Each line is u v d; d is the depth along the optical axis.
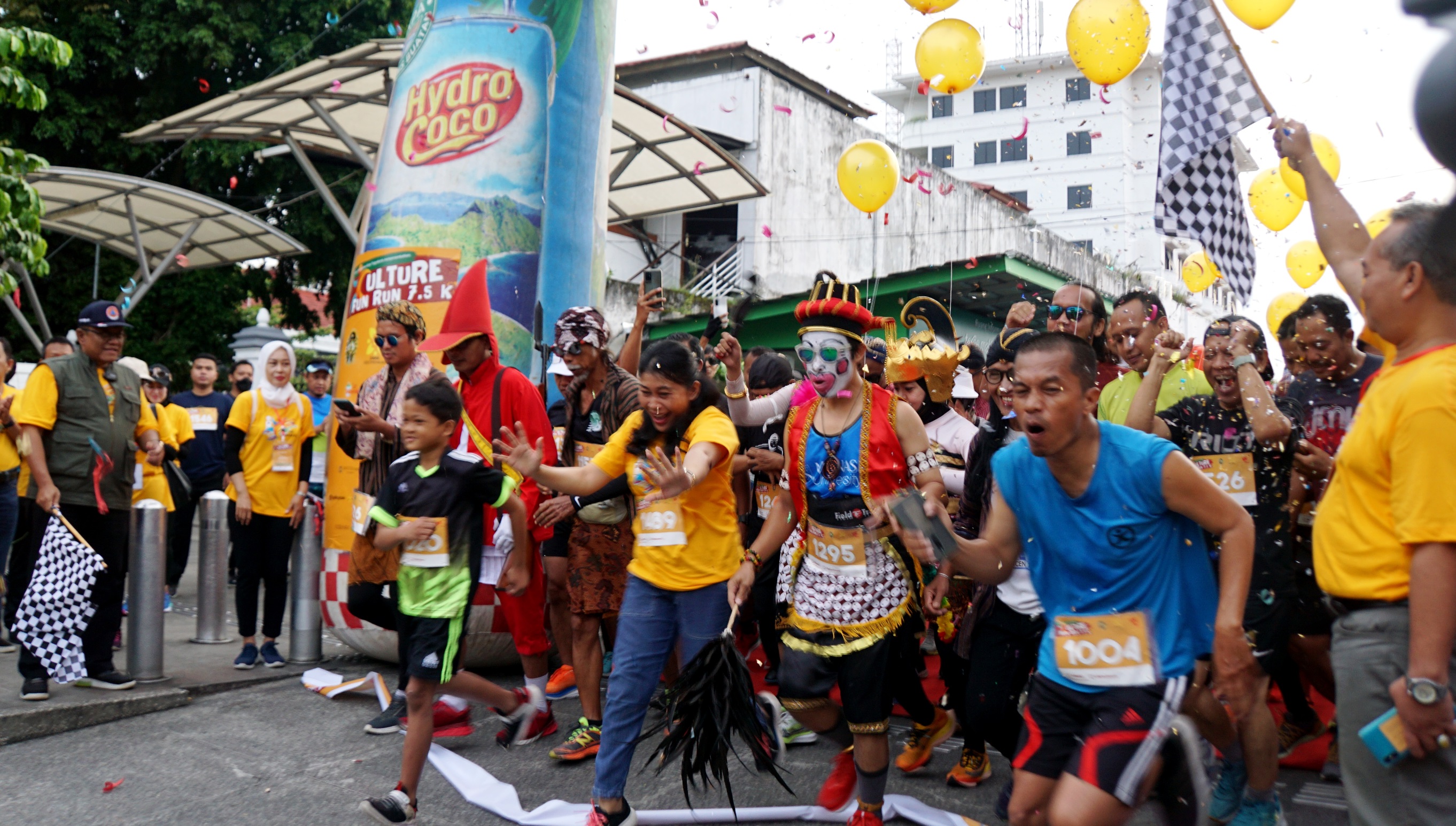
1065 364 2.45
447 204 6.13
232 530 9.47
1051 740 2.65
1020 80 29.88
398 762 4.40
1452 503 2.19
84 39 15.77
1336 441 4.27
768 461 5.25
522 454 3.58
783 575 3.81
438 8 6.48
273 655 6.25
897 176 6.58
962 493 4.51
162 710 5.20
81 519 5.21
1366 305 2.45
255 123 10.22
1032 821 2.66
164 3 16.06
